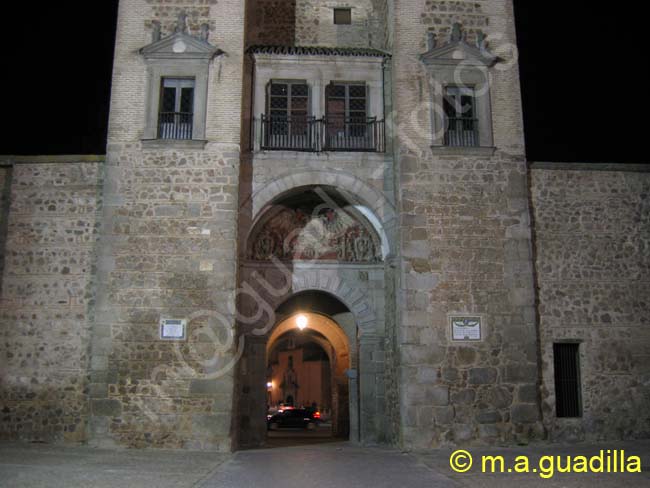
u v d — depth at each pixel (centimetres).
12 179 1814
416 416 1658
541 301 1802
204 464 1365
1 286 1761
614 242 1856
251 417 1902
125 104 1788
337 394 2469
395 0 1881
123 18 1834
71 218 1794
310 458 1491
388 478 1171
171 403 1642
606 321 1814
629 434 1773
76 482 1086
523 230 1775
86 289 1761
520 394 1694
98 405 1638
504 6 1906
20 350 1734
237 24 1836
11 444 1641
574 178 1875
